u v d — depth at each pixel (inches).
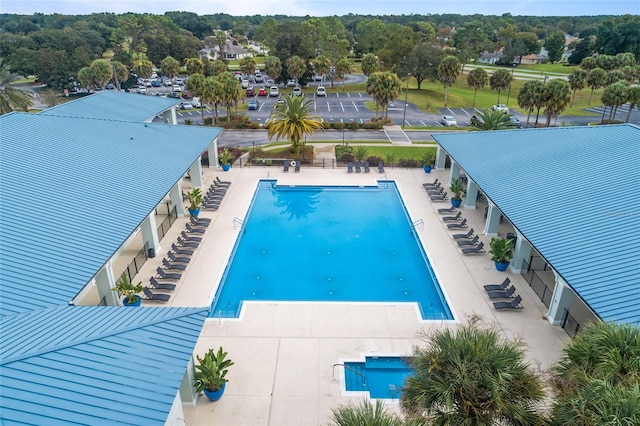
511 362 377.4
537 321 744.3
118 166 965.8
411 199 1264.8
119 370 430.9
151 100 1670.8
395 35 3523.6
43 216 714.2
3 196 727.1
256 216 1198.9
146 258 940.0
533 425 353.4
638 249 653.3
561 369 403.2
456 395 366.9
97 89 3262.8
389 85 2153.1
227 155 1491.1
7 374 395.5
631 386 325.7
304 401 587.2
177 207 1125.1
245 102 2748.5
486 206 1211.9
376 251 1022.4
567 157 1011.9
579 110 2711.6
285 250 1024.9
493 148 1191.6
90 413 380.8
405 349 684.7
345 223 1162.0
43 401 379.9
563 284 692.7
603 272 625.0
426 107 2721.5
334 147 1795.0
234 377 626.2
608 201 792.3
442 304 814.5
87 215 756.6
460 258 949.8
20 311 528.1
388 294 859.4
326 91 3235.7
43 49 3440.0
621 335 377.1
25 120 1013.8
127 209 810.8
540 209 829.2
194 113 2437.3
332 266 958.4
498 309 770.8
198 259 939.3
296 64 3095.5
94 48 4576.8
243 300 828.0
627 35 4256.9
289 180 1422.2
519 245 859.4
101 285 723.4
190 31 6407.5
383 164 1550.2
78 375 413.7
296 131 1611.7
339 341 702.5
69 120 1101.7
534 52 5064.0
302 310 782.5
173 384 431.2
